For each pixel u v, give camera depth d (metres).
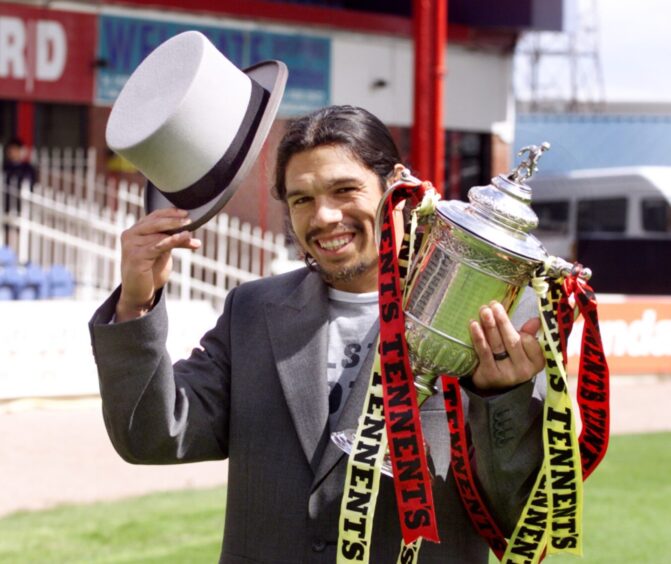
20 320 11.23
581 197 26.30
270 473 2.94
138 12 18.66
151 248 2.74
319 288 3.06
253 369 3.03
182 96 2.69
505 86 23.38
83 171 18.38
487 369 2.62
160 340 2.80
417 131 14.23
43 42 17.89
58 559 6.55
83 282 15.22
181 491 8.46
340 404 2.96
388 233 2.74
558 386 2.61
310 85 20.44
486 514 2.83
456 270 2.64
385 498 2.86
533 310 2.92
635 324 14.47
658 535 7.47
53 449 9.64
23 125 18.03
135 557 6.64
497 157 23.44
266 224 17.00
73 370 11.54
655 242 22.66
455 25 22.38
